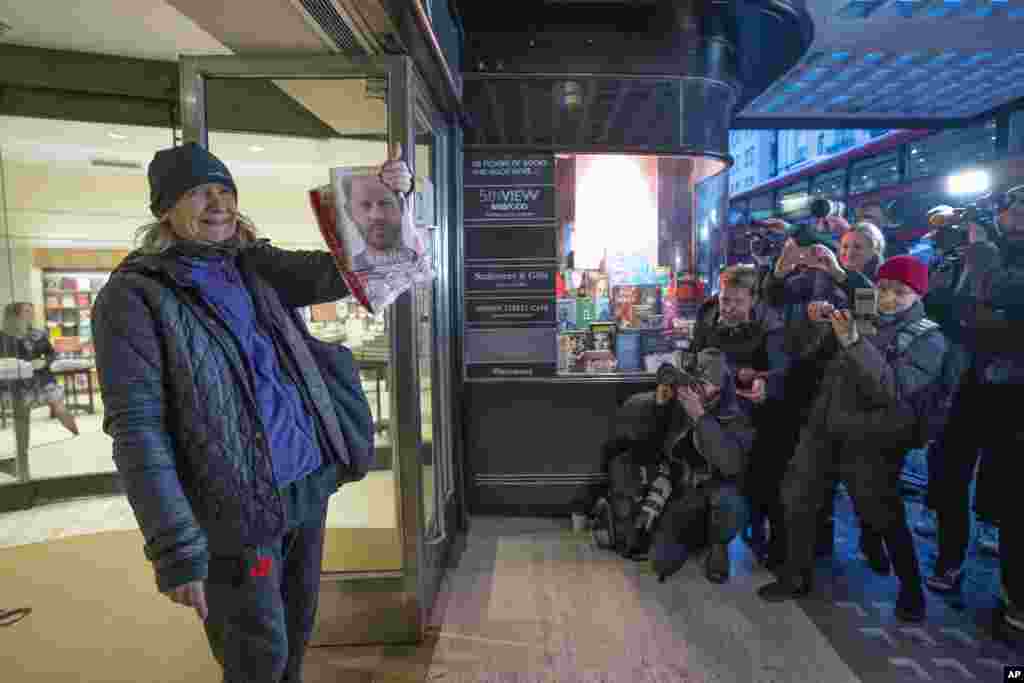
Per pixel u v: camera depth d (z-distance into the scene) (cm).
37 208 496
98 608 238
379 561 217
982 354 231
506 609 236
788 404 271
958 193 538
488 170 312
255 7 167
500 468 329
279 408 120
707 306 302
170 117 350
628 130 313
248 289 126
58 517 348
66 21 285
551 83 308
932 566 271
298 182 243
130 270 108
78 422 559
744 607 238
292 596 132
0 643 212
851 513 340
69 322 575
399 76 198
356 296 131
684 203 339
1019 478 212
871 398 215
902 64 446
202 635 218
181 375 105
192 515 100
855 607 238
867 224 277
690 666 199
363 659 203
